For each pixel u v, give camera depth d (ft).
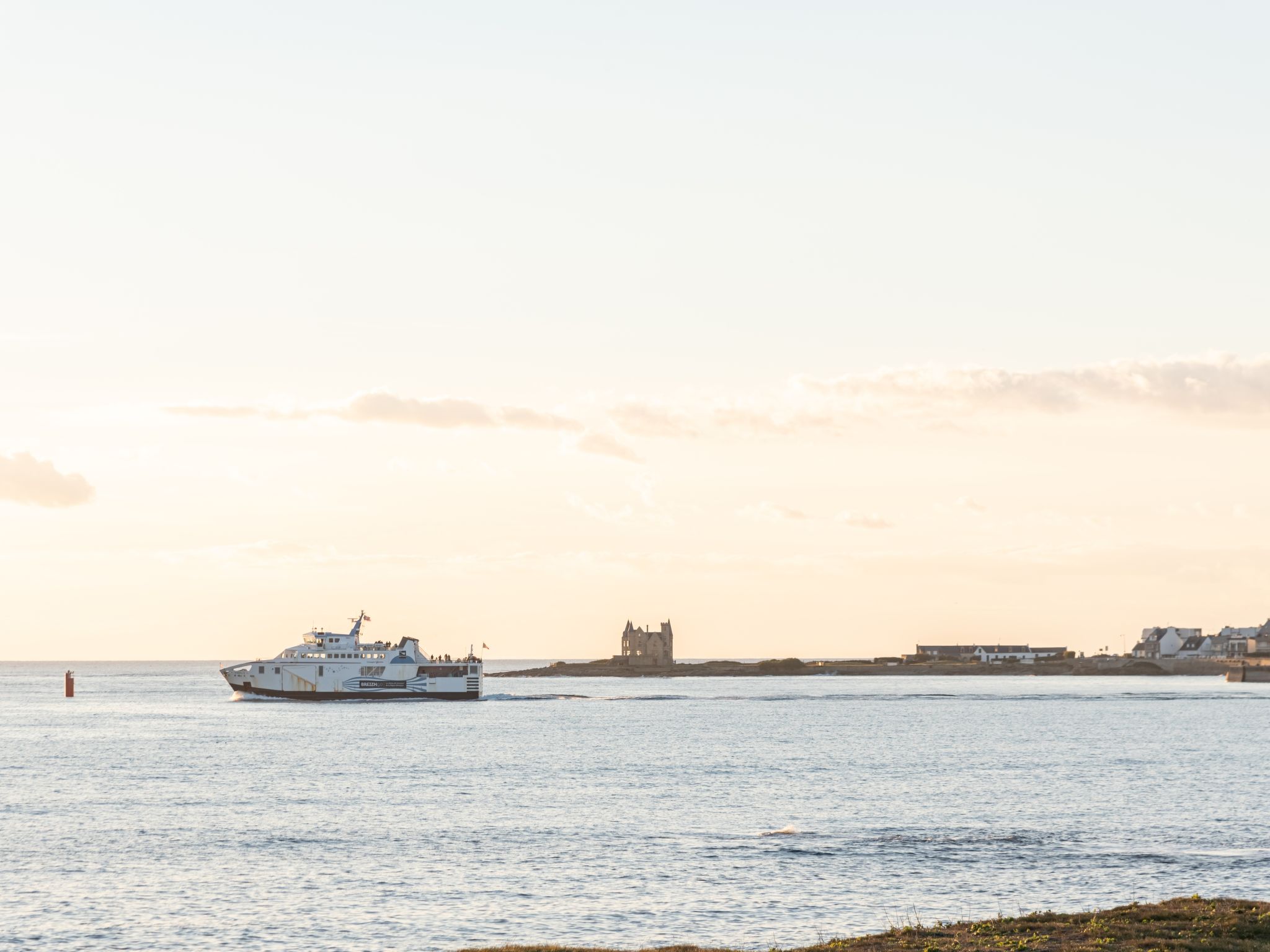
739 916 365.40
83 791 651.66
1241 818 539.29
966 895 387.96
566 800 611.06
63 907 381.60
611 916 367.04
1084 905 373.20
